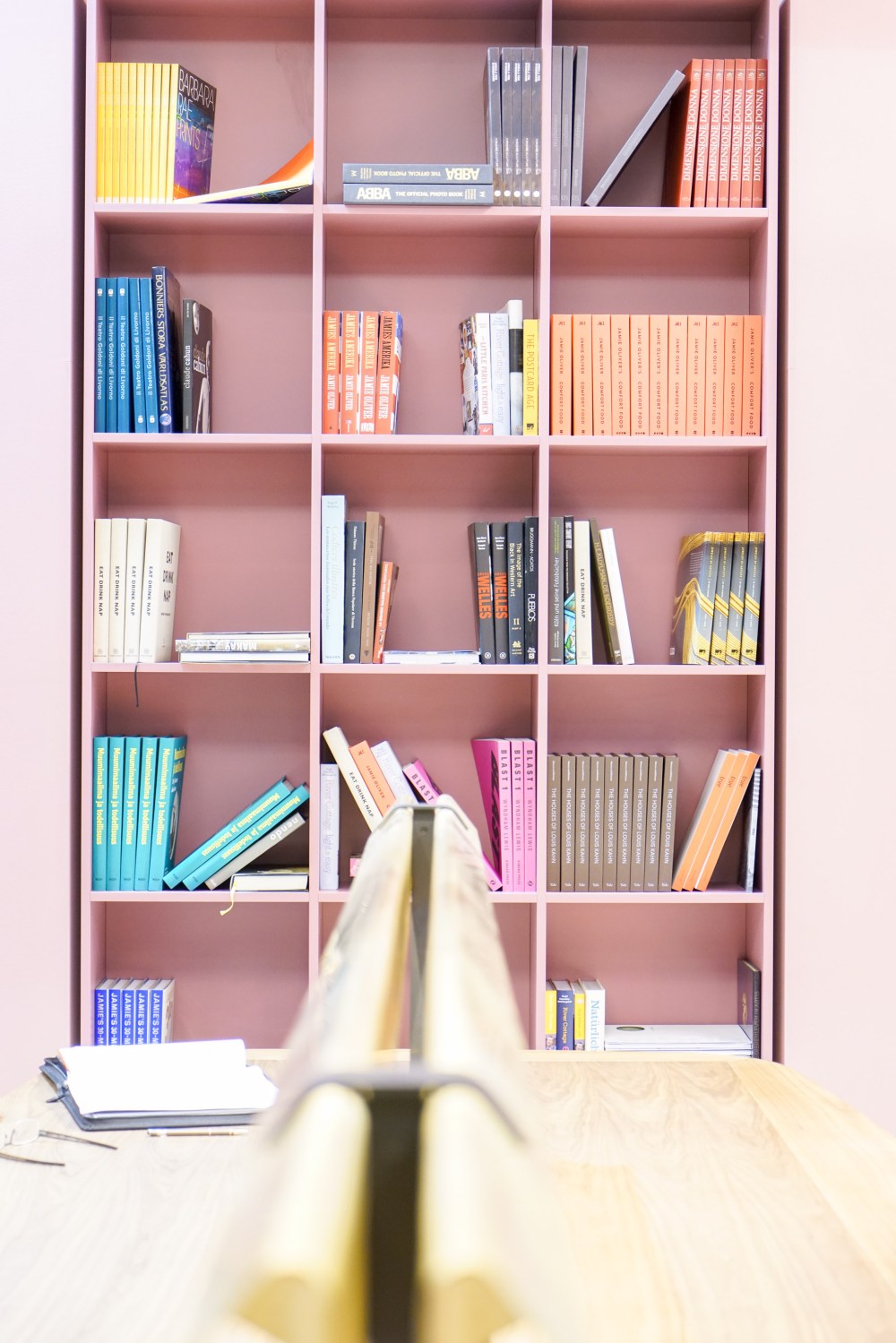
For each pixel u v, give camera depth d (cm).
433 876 56
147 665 221
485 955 44
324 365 225
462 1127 24
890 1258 83
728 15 240
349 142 242
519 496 243
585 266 244
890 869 228
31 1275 81
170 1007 230
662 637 246
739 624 229
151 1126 109
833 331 228
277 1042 241
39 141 223
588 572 227
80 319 228
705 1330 73
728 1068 129
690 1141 106
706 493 245
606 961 243
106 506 240
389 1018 34
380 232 238
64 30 223
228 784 243
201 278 241
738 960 243
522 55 225
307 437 223
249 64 241
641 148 244
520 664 225
